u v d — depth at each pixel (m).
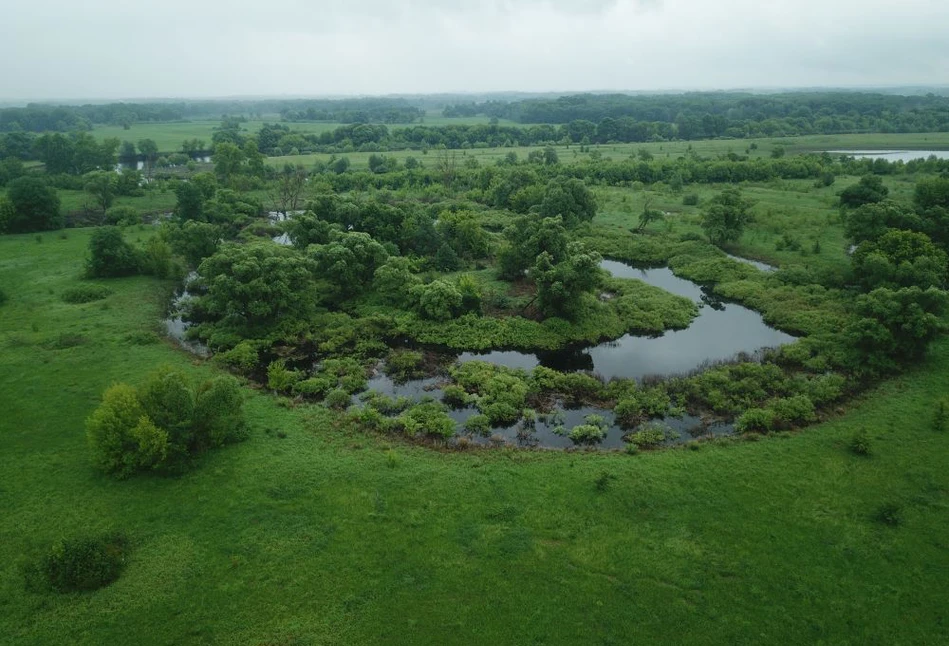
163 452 41.44
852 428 49.09
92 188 126.50
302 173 153.50
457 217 102.62
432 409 52.94
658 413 53.66
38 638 29.75
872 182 110.88
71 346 63.28
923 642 30.30
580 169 162.50
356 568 34.47
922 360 59.97
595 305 76.69
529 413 53.34
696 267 94.44
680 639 30.39
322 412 52.06
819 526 37.97
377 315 73.69
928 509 39.47
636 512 39.25
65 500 39.38
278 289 69.06
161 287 84.69
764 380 57.72
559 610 31.95
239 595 32.50
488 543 36.47
